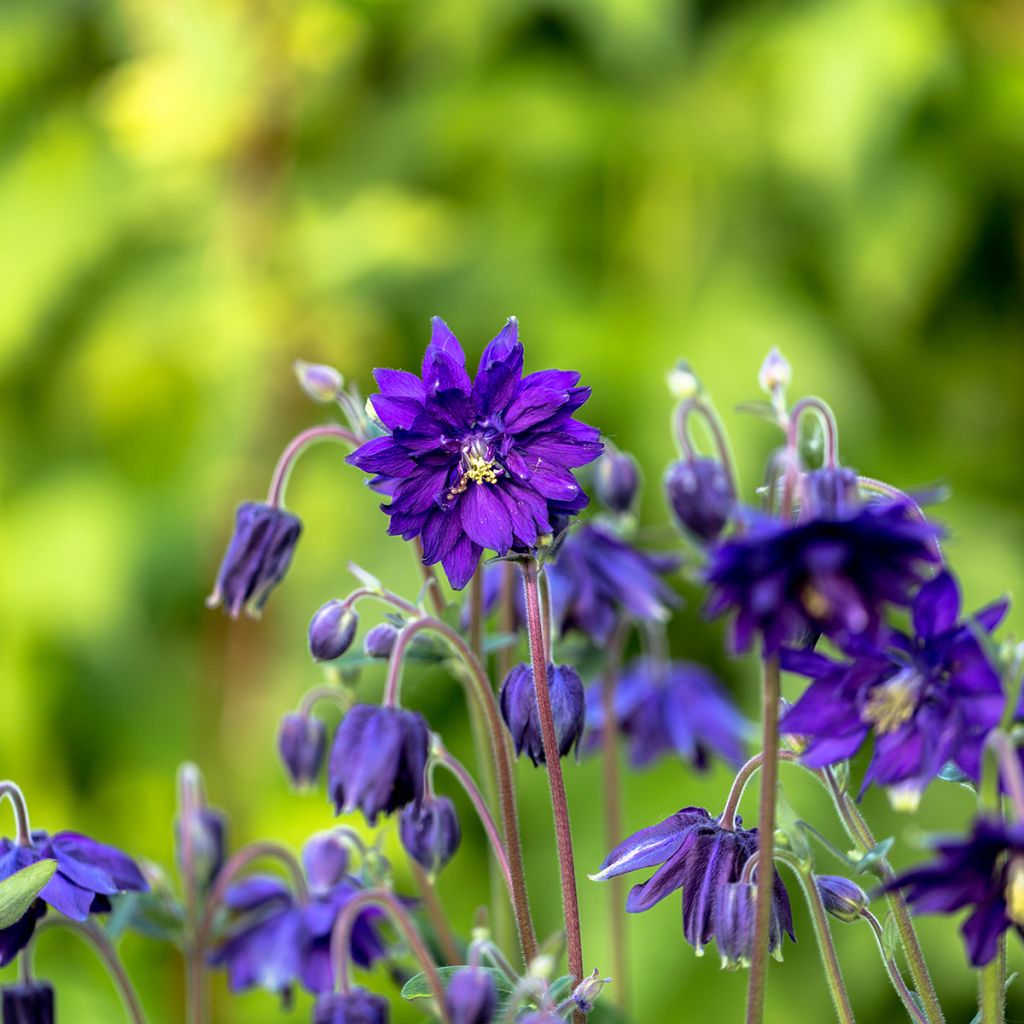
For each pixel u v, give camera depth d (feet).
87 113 6.07
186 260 5.59
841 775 3.36
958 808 4.72
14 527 5.64
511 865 3.41
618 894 3.79
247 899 3.63
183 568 5.67
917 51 5.31
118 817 5.72
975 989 4.71
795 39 5.50
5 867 3.36
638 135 5.70
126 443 5.82
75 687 5.79
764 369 3.47
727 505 3.67
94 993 4.78
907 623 4.84
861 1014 4.83
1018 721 3.20
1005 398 5.98
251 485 5.50
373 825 3.33
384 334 5.61
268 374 5.43
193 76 5.34
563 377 3.31
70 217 5.74
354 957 3.60
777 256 5.71
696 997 4.80
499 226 5.71
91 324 5.80
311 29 5.39
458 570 3.32
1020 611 5.16
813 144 5.30
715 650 5.30
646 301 5.63
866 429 5.39
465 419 3.31
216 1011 4.65
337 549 5.29
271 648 5.35
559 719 3.37
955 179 5.58
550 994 3.31
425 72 5.94
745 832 3.35
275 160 5.58
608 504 3.72
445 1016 3.26
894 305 5.67
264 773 5.29
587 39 5.82
